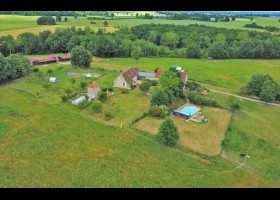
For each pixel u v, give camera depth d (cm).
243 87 11500
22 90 10262
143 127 7881
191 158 6619
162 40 19425
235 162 6638
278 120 9025
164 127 7062
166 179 5847
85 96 9588
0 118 8025
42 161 6209
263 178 6100
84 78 11781
